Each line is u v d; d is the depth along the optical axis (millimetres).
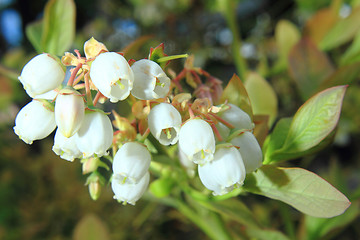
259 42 385
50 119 99
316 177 105
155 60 100
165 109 99
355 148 320
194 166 122
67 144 98
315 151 120
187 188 129
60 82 99
